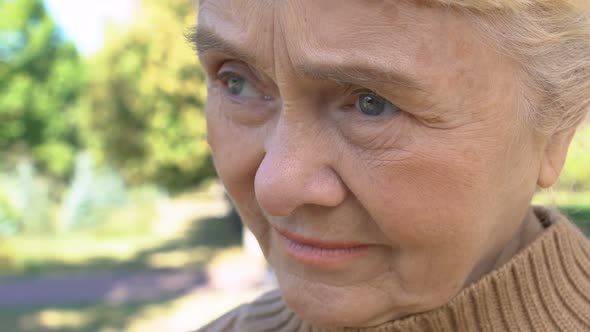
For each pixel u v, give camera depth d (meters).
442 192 0.72
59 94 17.56
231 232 12.21
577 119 0.81
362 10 0.67
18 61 17.22
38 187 12.99
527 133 0.76
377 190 0.73
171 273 8.82
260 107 0.82
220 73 0.84
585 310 0.89
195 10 1.00
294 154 0.74
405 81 0.67
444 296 0.80
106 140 12.24
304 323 1.03
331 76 0.69
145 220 13.06
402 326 0.83
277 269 0.86
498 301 0.85
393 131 0.72
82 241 11.63
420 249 0.76
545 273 0.88
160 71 11.38
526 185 0.80
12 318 6.71
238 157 0.84
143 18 11.65
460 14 0.67
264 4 0.72
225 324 1.22
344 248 0.79
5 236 11.34
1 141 17.03
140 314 6.80
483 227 0.76
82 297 7.58
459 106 0.70
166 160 11.86
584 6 0.73
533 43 0.71
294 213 0.79
